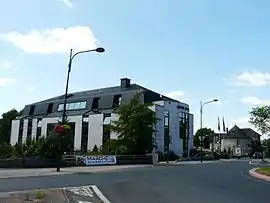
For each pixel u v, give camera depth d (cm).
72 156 3603
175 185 1761
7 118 10256
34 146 3391
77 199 1227
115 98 6875
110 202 1186
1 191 1404
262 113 3678
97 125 6744
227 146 12450
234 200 1280
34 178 2033
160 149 6494
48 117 7562
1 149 3412
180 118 7281
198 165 4266
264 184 1916
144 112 5072
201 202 1205
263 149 7569
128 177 2228
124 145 4969
